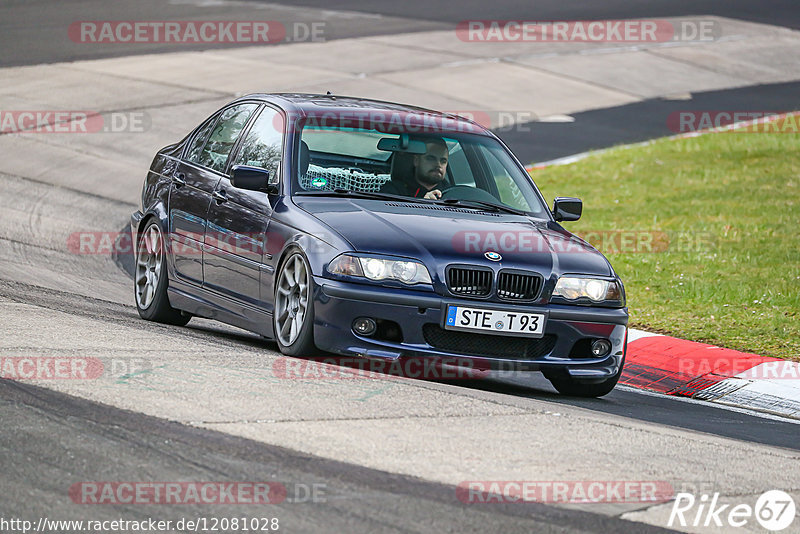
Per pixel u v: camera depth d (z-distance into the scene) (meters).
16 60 73.12
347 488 13.38
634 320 31.23
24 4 95.75
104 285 32.41
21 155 51.88
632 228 44.22
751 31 102.12
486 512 12.98
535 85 76.50
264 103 25.41
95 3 97.81
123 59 75.62
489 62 81.62
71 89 66.19
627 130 67.00
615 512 13.48
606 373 21.95
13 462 13.58
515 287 21.14
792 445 20.02
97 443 14.45
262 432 15.34
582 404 21.64
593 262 22.30
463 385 22.50
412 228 21.53
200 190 25.36
